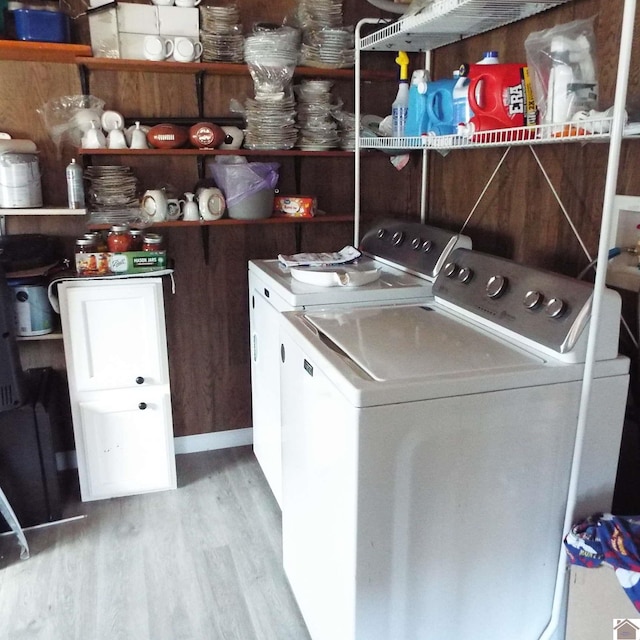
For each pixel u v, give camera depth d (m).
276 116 2.37
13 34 2.08
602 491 1.46
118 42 2.22
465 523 1.36
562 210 1.81
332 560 1.43
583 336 1.35
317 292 1.83
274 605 1.87
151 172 2.47
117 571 2.00
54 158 2.34
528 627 1.51
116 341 2.27
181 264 2.59
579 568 1.37
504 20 1.90
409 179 2.74
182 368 2.69
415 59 2.56
